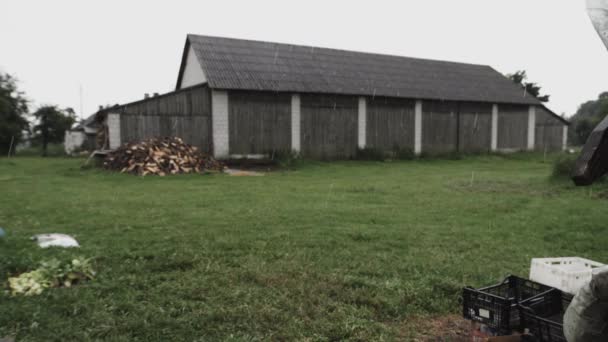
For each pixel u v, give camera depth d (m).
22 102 37.41
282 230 5.79
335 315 3.14
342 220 6.55
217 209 7.39
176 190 9.91
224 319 3.05
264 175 13.98
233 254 4.62
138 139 16.39
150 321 2.96
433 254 4.76
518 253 4.86
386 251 4.88
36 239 5.05
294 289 3.59
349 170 15.95
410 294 3.54
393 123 21.06
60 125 38.84
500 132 24.06
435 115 22.11
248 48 20.47
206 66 17.89
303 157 19.03
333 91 19.17
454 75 25.06
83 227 5.88
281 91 18.05
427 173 14.77
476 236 5.62
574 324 1.55
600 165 1.65
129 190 9.87
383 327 3.02
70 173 14.02
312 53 22.19
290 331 2.89
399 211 7.31
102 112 16.64
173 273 3.95
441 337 2.94
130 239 5.18
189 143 17.14
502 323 2.57
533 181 11.81
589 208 7.60
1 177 12.84
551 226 6.24
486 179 12.55
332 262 4.36
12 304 3.13
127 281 3.71
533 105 24.84
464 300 2.81
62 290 3.42
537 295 2.70
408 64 24.72
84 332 2.77
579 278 2.90
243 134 17.88
